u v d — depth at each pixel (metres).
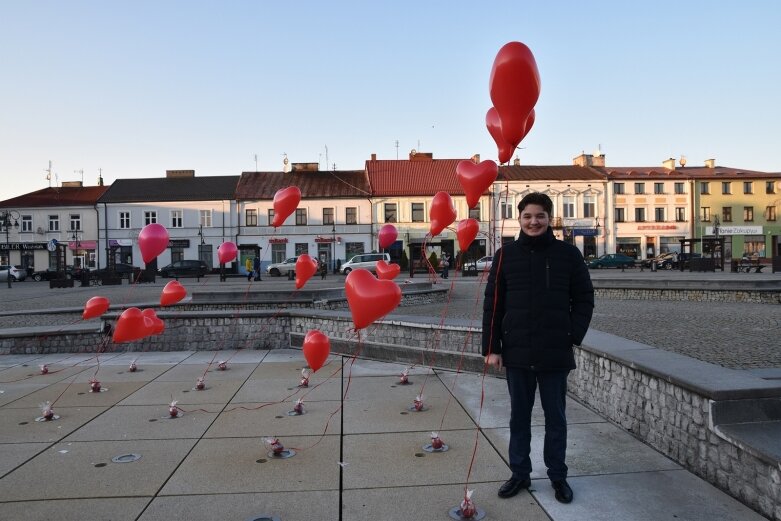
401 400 5.61
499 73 3.20
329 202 44.72
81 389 6.24
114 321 9.43
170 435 4.52
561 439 3.27
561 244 3.35
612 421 4.73
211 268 43.88
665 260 40.41
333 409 5.29
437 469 3.73
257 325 9.34
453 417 4.97
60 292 23.27
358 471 3.71
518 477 3.31
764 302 14.04
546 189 45.78
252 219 44.34
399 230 44.53
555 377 3.27
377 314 3.79
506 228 44.53
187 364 7.83
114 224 44.31
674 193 47.66
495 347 3.41
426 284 16.39
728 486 3.20
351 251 44.72
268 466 3.80
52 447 4.23
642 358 4.39
